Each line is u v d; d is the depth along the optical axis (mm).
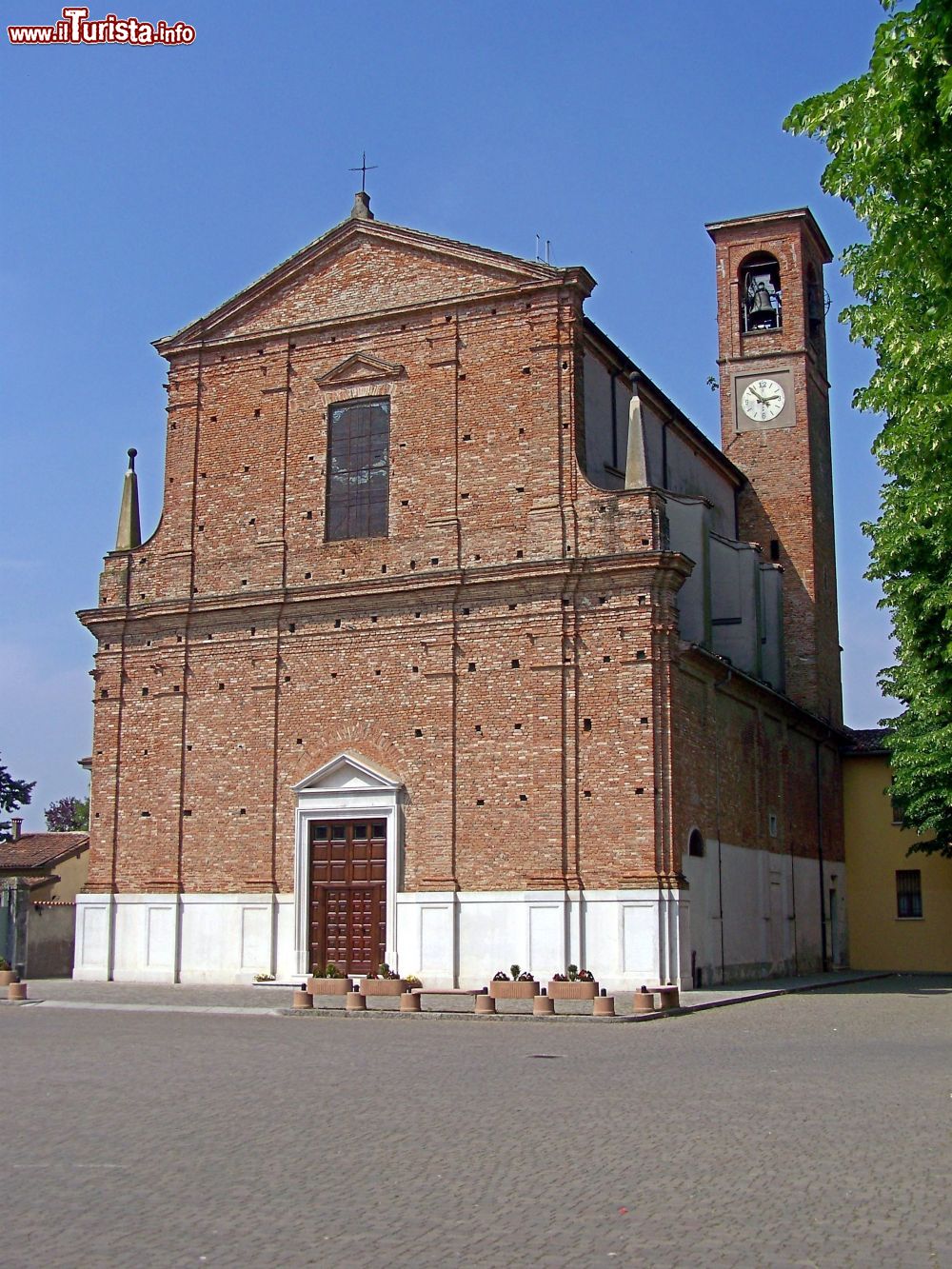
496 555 38312
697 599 41469
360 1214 10711
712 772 39750
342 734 39281
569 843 36000
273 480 41719
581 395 38812
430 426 39906
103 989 37656
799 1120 14883
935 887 55656
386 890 37906
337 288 42031
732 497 54812
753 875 43250
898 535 29391
